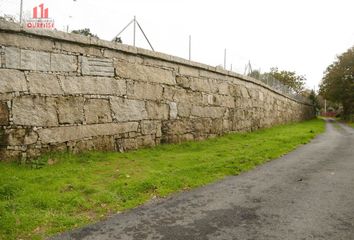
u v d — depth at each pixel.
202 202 5.71
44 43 7.79
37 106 7.59
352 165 8.91
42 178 6.38
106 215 5.06
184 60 11.90
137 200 5.71
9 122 7.13
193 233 4.44
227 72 14.89
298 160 9.65
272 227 4.62
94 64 8.83
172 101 11.42
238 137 14.52
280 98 25.58
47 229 4.49
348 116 48.22
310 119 48.22
